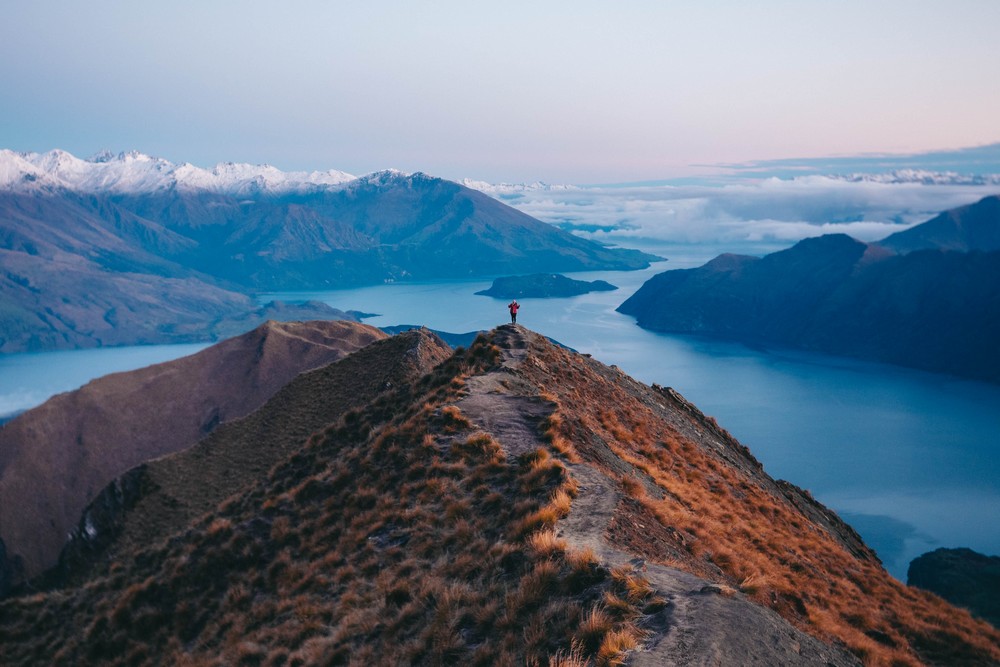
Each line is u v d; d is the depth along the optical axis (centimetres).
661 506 2172
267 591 2355
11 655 2852
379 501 2519
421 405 3297
